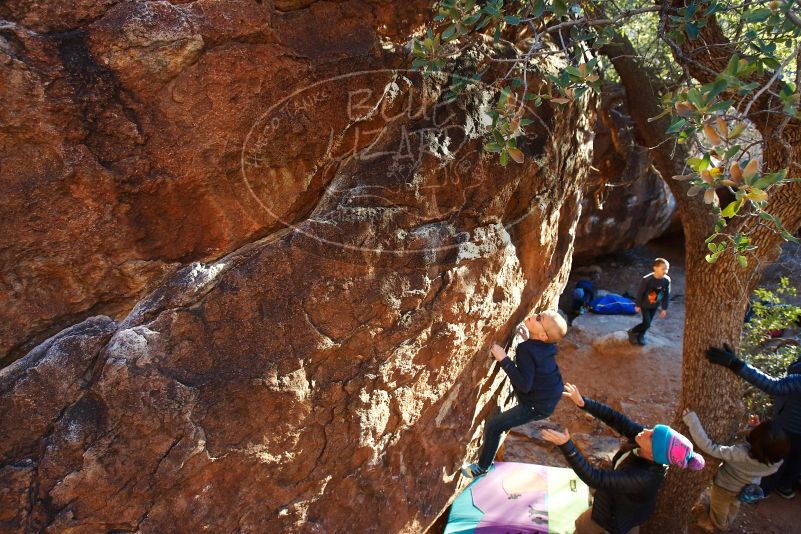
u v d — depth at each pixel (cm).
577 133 349
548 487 389
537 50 260
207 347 216
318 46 223
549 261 362
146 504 213
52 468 197
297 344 232
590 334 680
